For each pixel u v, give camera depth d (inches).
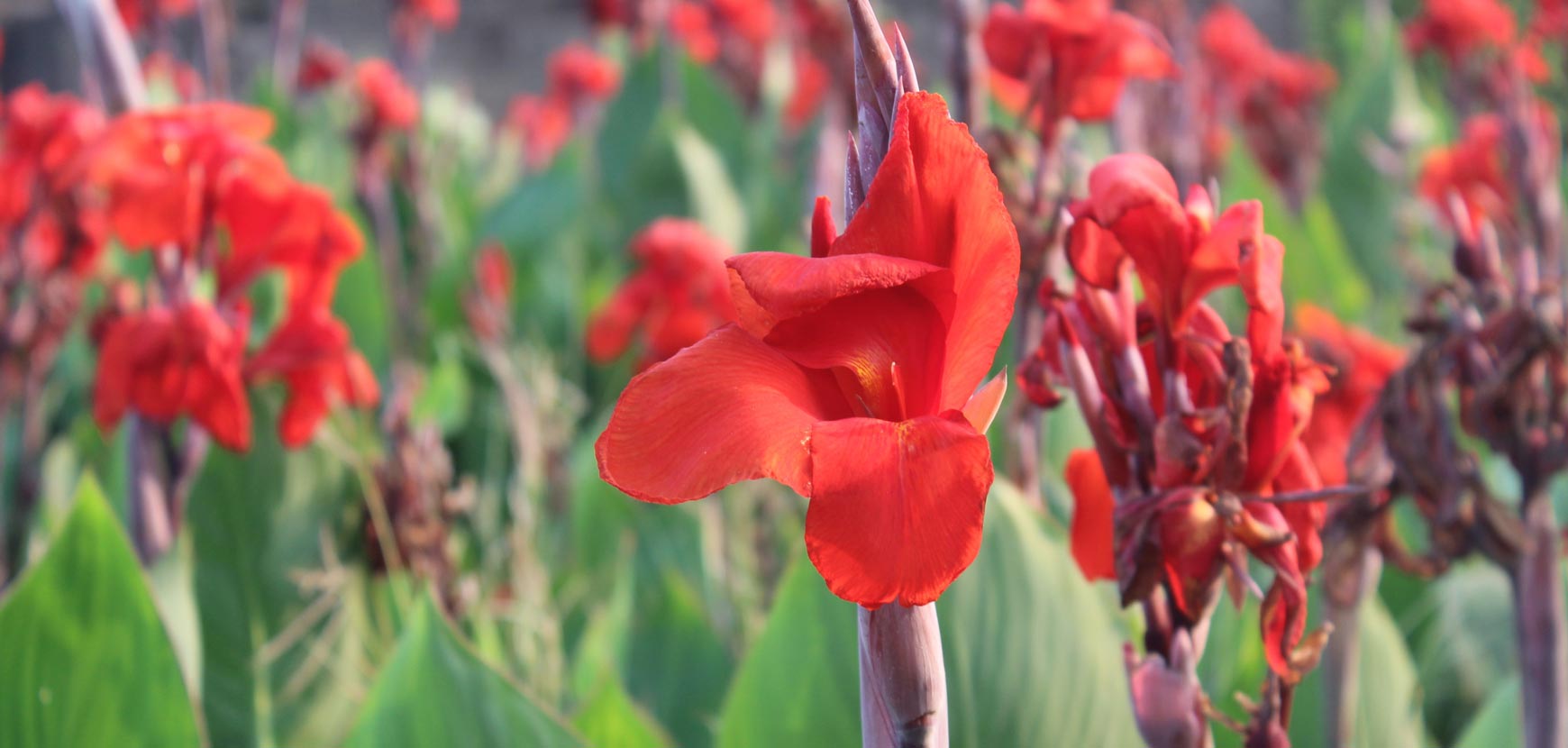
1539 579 39.7
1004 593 40.4
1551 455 39.0
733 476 27.5
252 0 250.4
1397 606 67.3
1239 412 32.0
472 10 312.7
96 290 90.7
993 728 40.0
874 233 28.8
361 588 54.1
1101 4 44.5
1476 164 83.7
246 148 46.5
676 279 77.6
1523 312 38.7
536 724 38.1
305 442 52.6
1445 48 118.9
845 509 27.2
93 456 76.9
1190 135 106.4
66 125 63.5
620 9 171.9
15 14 221.9
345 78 134.6
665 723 53.0
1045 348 34.0
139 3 121.6
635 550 65.4
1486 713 45.5
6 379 69.2
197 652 49.9
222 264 48.7
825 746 40.4
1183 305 32.5
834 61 102.5
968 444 27.3
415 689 38.9
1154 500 32.2
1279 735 32.9
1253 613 46.2
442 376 87.4
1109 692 40.2
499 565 64.6
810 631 40.6
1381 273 127.5
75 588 40.3
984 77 51.8
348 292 84.8
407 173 109.3
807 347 29.2
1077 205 32.9
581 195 115.8
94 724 40.5
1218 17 159.3
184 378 45.8
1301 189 135.7
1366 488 32.1
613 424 28.3
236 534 51.7
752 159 138.9
